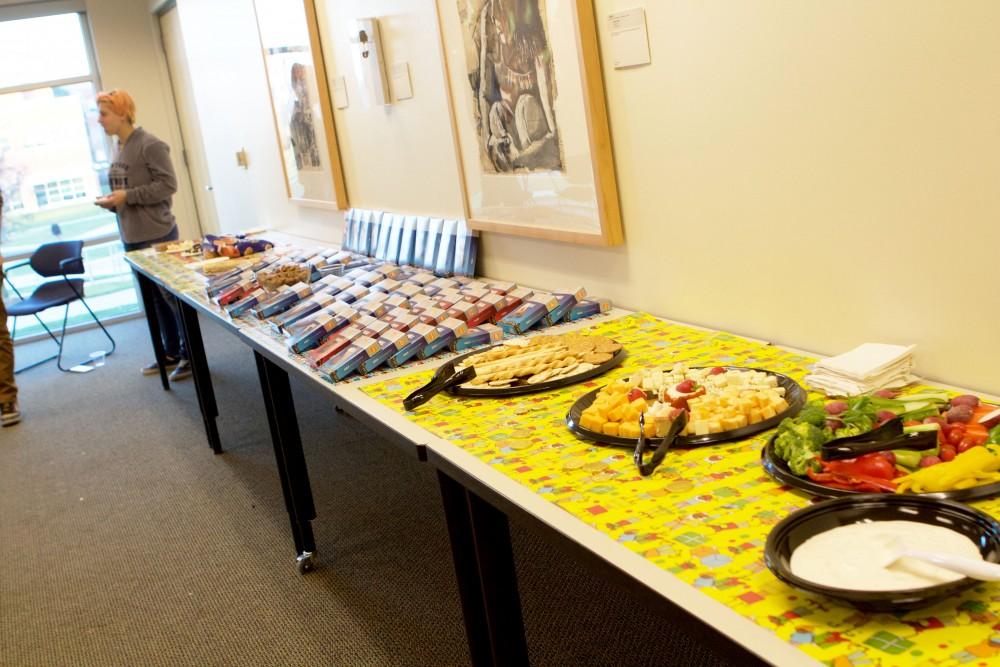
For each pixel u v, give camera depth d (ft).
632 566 3.52
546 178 8.13
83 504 12.46
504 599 5.16
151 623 9.00
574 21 7.09
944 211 4.89
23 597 10.00
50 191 24.48
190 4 19.17
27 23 23.53
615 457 4.64
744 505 3.89
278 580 9.45
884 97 5.02
